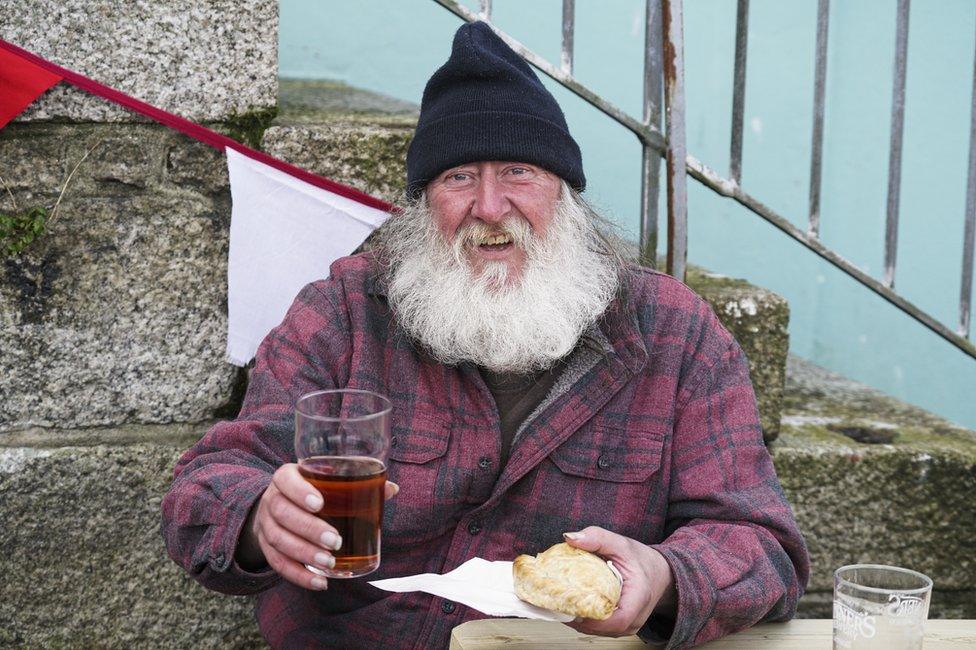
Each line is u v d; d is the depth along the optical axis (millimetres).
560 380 2168
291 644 2148
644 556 1744
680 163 2850
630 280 2279
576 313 2164
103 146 2613
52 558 2654
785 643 1803
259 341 2707
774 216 3137
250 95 2676
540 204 2191
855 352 4055
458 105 2158
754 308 2881
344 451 1612
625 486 2125
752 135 3998
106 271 2637
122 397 2680
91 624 2695
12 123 2572
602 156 3980
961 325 3309
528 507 2125
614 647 1747
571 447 2131
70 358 2643
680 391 2166
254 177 2654
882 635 1601
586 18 3914
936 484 2934
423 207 2287
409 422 2152
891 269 3244
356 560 1632
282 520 1635
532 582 1604
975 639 1755
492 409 2139
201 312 2697
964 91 3844
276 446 2076
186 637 2738
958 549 2961
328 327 2223
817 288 4051
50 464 2617
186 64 2621
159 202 2648
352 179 2760
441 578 1680
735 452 2115
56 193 2602
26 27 2529
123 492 2660
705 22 3932
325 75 3930
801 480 2883
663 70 2908
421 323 2178
